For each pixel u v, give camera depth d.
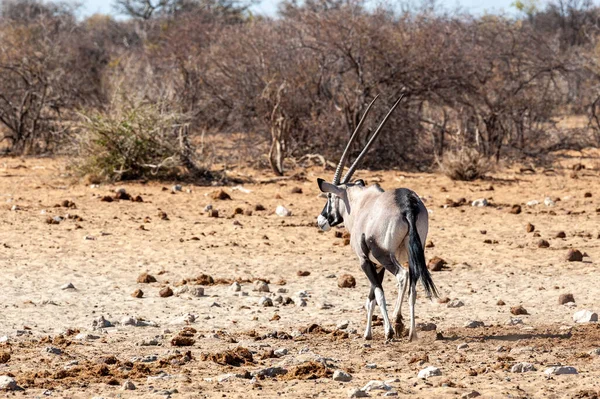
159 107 64.38
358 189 23.88
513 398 16.20
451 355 20.98
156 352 21.44
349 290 29.98
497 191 57.12
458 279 31.73
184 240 39.12
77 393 17.17
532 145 78.69
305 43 73.88
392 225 21.48
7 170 65.38
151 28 137.12
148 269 33.28
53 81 79.81
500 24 82.62
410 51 70.06
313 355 20.59
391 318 25.89
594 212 47.69
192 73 78.81
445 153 67.06
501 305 27.67
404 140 71.25
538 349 21.53
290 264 34.38
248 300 28.33
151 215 46.16
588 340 22.39
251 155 70.25
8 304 27.22
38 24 95.75
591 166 71.62
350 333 23.84
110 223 43.31
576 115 95.81
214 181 59.97
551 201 50.78
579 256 34.66
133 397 16.80
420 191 56.97
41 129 78.44
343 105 69.25
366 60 70.69
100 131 58.81
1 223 42.56
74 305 27.38
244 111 72.94
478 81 74.06
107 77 89.81
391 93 70.38
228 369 19.56
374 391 16.92
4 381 17.47
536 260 34.97
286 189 57.00
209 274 32.56
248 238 39.94
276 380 18.50
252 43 75.56
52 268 33.09
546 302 28.03
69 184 58.19
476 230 42.12
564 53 94.06
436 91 70.56
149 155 60.38
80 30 135.75
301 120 70.88
